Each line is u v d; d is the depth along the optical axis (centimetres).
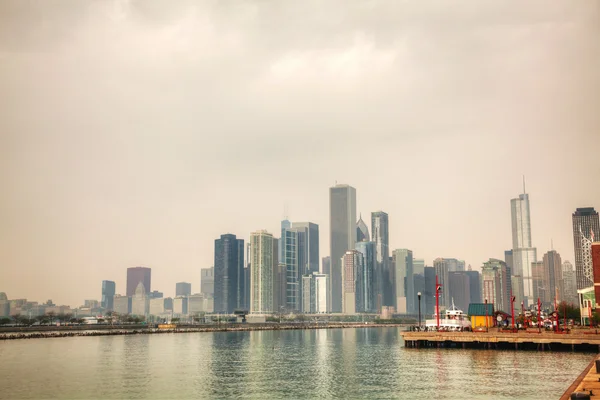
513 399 9494
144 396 10550
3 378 12875
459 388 10588
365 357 17488
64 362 16412
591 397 6525
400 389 10806
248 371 14062
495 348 17512
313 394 10625
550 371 12356
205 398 10325
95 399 10275
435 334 18288
